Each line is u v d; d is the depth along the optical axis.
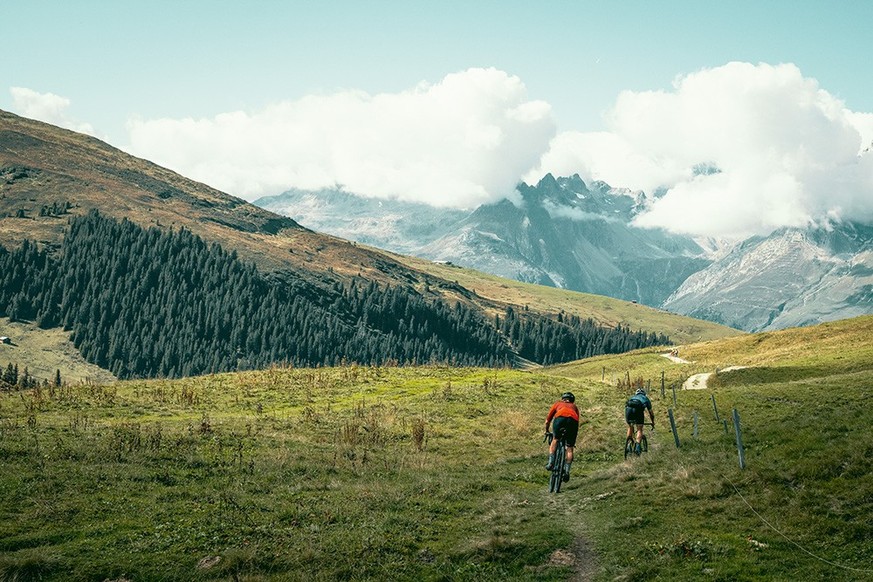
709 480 17.17
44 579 13.00
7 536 14.74
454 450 32.31
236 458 24.47
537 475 24.89
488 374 62.41
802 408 29.11
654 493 17.53
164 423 33.25
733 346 112.50
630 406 23.92
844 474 15.16
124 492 18.56
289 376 56.84
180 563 13.86
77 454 22.27
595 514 16.73
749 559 12.59
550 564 13.61
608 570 13.07
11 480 18.47
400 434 35.31
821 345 89.12
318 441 31.36
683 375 80.75
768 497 15.30
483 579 13.18
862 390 31.91
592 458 28.84
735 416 17.80
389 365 70.50
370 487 20.75
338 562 14.01
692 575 12.23
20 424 29.23
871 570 11.59
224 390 48.91
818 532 13.34
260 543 14.90
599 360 137.38
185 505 17.67
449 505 18.91
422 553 14.73
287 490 20.08
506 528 15.94
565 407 17.91
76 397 40.75
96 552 14.19
